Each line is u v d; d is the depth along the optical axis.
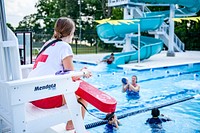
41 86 1.77
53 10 30.34
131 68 9.78
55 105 2.03
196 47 20.41
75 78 1.99
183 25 21.39
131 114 4.48
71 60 2.09
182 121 4.07
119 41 13.41
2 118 1.97
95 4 30.48
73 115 1.97
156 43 12.39
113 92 6.45
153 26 11.85
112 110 1.88
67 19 2.18
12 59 1.75
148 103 5.33
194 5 15.01
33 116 1.85
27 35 3.37
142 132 3.59
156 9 24.81
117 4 13.59
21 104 1.70
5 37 1.72
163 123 3.96
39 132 1.85
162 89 6.73
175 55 15.05
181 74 9.11
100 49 23.14
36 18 26.81
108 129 3.72
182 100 5.52
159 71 9.63
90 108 4.95
